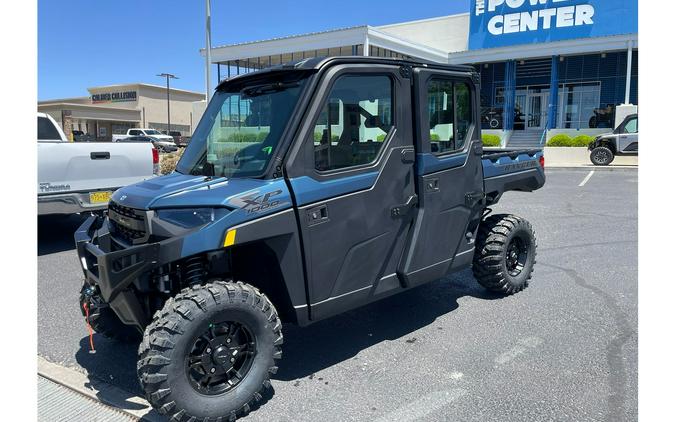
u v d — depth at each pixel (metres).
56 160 7.37
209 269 3.53
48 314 5.30
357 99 3.83
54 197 7.35
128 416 3.39
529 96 30.48
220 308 3.16
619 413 3.28
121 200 3.70
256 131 3.75
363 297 4.00
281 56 27.44
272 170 3.47
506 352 4.20
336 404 3.47
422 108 4.21
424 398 3.52
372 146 3.95
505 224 5.40
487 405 3.41
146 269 3.13
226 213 3.25
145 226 3.36
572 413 3.30
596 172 19.12
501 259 5.34
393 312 5.16
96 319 4.22
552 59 27.72
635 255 7.14
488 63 30.69
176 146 36.91
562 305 5.24
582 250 7.47
